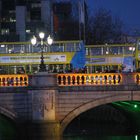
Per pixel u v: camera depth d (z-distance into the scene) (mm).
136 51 74812
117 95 53531
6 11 138625
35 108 53531
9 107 53656
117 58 76750
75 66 73188
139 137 63688
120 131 73875
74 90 53688
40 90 53438
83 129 78750
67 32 138000
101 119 92312
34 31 138125
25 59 73375
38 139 53312
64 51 73438
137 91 53500
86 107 53750
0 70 73438
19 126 53656
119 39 131500
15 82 53969
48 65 73188
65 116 53812
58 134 53438
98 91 53625
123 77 53625
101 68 76750
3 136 60906
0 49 73875
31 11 141000
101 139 61031
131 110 68312
